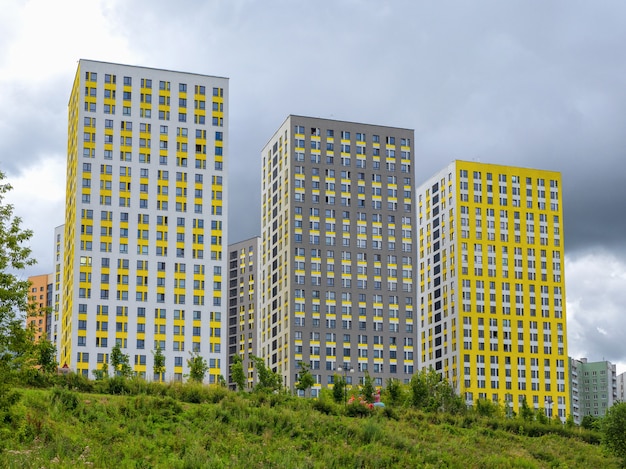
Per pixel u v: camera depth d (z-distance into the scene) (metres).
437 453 62.72
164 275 194.88
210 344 194.12
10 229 49.00
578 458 73.38
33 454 45.56
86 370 185.75
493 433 78.19
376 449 59.44
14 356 48.19
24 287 48.44
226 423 59.81
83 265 190.88
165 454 50.66
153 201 198.12
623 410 76.12
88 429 52.31
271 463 51.38
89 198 194.62
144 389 67.69
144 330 191.00
